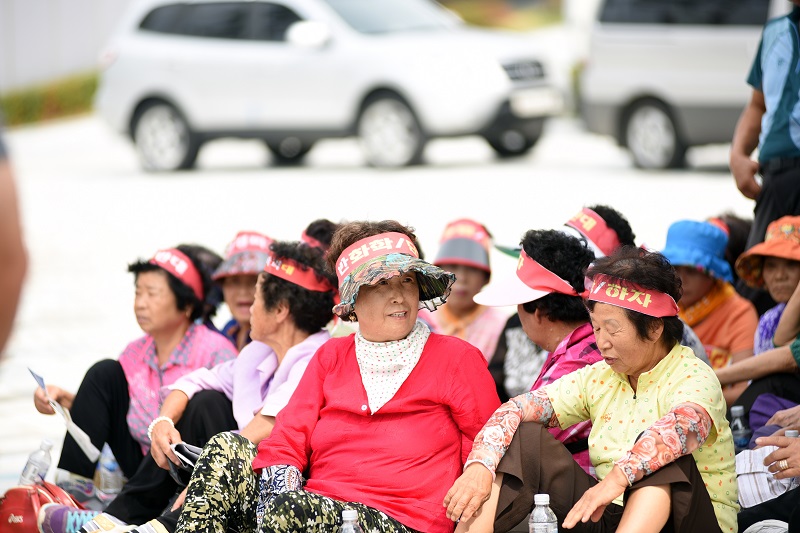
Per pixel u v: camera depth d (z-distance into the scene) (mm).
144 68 40844
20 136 58844
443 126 36469
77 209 35312
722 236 12805
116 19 67438
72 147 53750
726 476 9133
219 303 13266
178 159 41406
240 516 9656
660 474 8539
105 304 24156
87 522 9812
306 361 10867
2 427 16125
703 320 13023
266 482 9555
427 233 27250
